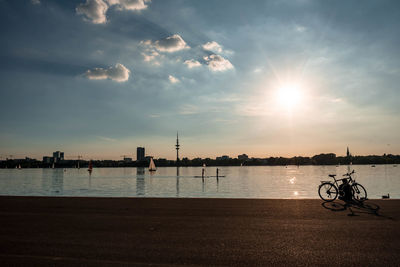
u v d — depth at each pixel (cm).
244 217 1001
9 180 13375
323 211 1077
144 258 625
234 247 691
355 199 1264
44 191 6994
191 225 905
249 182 10631
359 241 720
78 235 811
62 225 930
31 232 848
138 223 943
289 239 748
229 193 6200
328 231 813
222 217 1009
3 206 1291
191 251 666
